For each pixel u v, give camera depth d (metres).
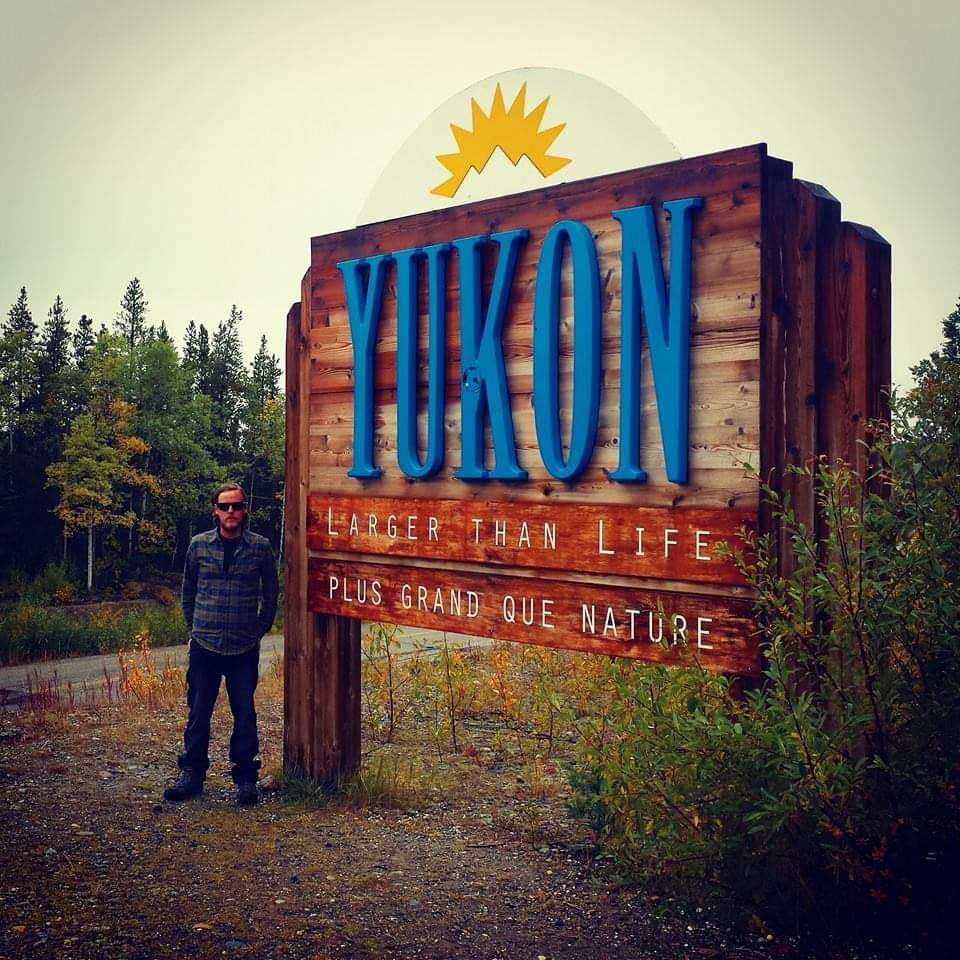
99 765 6.55
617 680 4.21
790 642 3.58
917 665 3.37
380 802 5.70
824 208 3.97
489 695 8.43
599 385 4.58
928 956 3.29
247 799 5.68
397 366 5.54
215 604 5.78
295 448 6.34
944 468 3.35
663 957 3.55
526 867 4.57
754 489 3.96
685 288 4.17
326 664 6.00
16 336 71.56
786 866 3.54
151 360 67.69
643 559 4.37
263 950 3.68
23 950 3.67
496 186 5.38
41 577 47.66
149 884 4.37
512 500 4.98
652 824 3.73
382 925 3.91
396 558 5.60
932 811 3.31
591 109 5.07
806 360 3.96
